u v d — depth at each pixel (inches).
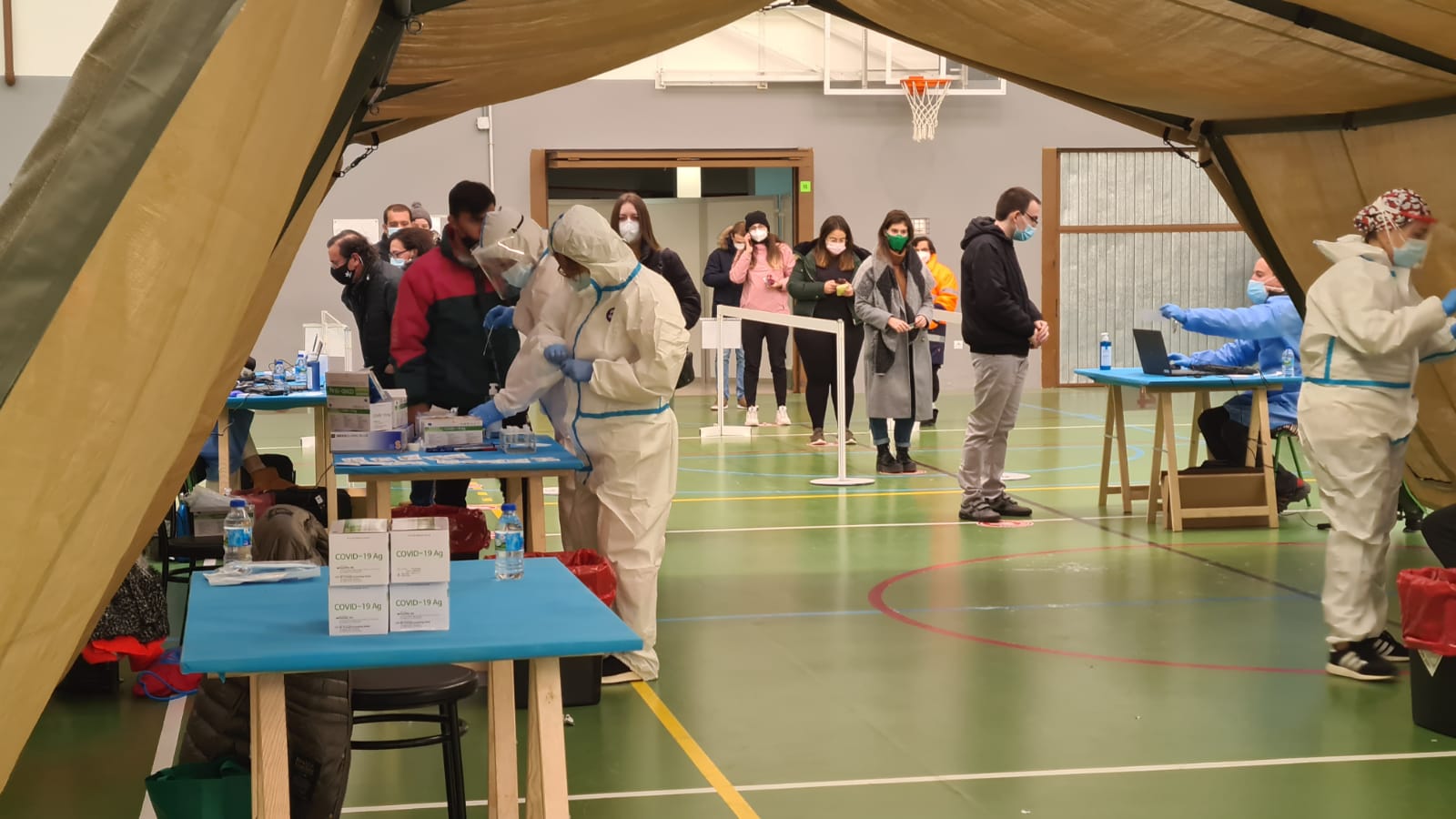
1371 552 195.0
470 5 174.7
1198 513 310.5
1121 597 246.8
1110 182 679.7
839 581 263.4
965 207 671.1
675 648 215.8
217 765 122.2
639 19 202.7
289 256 145.4
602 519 195.5
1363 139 235.6
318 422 304.2
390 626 106.6
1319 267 254.7
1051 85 253.8
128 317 80.5
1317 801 147.9
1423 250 188.9
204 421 140.5
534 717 107.2
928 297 386.9
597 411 193.0
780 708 183.8
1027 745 167.5
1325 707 182.1
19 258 76.7
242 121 85.7
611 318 192.5
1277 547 291.4
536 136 639.8
